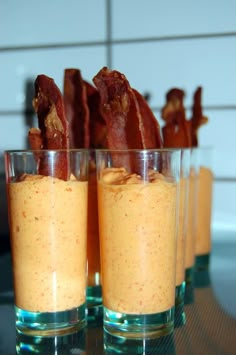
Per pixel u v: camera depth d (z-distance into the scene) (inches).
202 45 25.0
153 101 25.7
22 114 27.1
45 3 26.4
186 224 19.0
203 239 22.3
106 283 16.0
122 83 15.7
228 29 24.8
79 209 16.1
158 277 15.7
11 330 16.9
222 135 25.2
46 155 15.6
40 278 15.8
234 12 24.7
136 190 15.4
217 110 25.2
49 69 26.7
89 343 15.8
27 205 15.7
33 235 15.7
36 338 16.0
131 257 15.5
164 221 15.6
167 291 15.9
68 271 16.0
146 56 25.5
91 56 26.1
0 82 27.3
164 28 25.3
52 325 16.0
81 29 26.1
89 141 18.6
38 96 16.1
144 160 15.4
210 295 19.3
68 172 15.8
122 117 16.0
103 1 25.7
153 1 25.3
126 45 25.7
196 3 24.9
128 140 16.1
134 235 15.4
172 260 16.0
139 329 15.7
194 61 25.2
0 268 23.0
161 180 15.6
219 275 21.4
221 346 15.6
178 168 16.3
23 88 27.0
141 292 15.6
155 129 17.0
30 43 26.8
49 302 15.9
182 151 18.1
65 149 15.8
